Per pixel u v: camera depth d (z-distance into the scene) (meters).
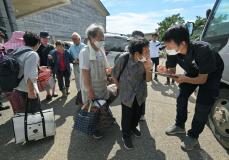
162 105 5.05
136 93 3.00
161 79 8.23
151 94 6.05
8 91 3.18
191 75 2.95
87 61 3.13
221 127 3.17
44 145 3.29
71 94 6.01
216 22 3.47
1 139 3.49
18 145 3.30
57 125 3.97
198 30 4.03
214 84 2.77
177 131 3.47
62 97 5.70
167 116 4.35
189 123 3.96
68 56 5.52
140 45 2.77
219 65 2.74
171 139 3.40
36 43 3.19
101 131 3.42
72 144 3.31
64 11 14.48
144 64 2.91
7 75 3.00
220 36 3.19
